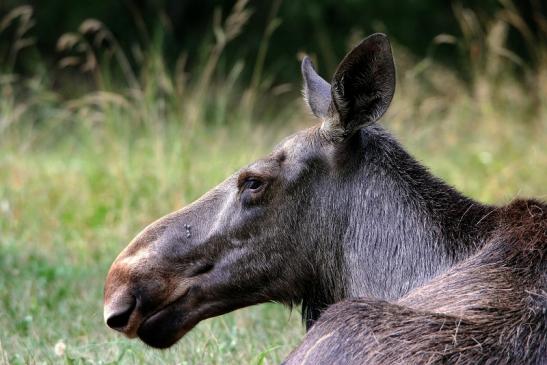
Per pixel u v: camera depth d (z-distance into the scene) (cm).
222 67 5753
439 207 1639
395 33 6550
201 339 1983
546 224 1542
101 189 3366
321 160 1669
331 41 6588
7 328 2139
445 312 1405
